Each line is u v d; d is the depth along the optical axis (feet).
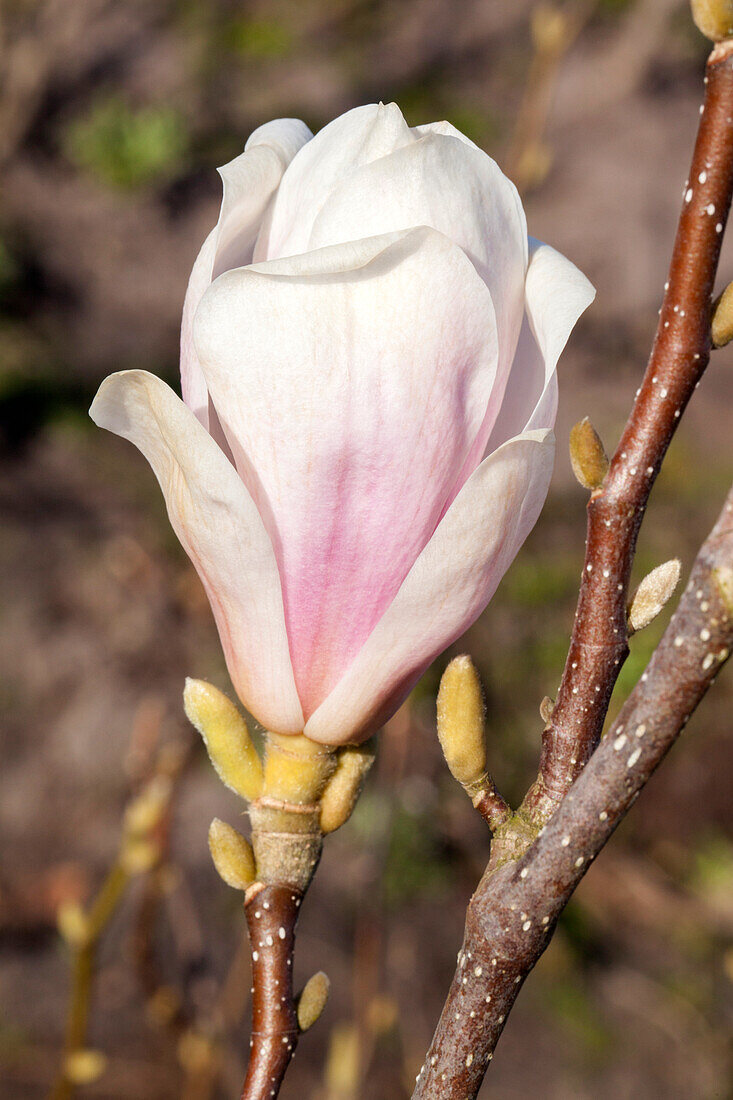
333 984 5.35
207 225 10.28
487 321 1.66
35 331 8.88
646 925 5.88
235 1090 4.65
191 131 10.57
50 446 8.11
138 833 2.75
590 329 9.68
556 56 4.46
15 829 6.05
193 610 5.06
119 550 6.86
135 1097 4.90
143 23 11.10
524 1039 5.45
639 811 6.23
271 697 1.73
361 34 11.35
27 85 9.77
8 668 6.64
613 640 1.68
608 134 10.88
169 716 6.21
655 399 1.66
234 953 5.43
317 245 1.67
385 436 1.67
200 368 1.71
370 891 4.62
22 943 5.63
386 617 1.69
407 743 4.61
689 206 1.63
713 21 1.61
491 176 1.69
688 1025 5.51
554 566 6.51
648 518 7.56
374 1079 4.93
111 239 9.89
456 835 5.09
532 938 1.66
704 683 1.61
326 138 1.71
